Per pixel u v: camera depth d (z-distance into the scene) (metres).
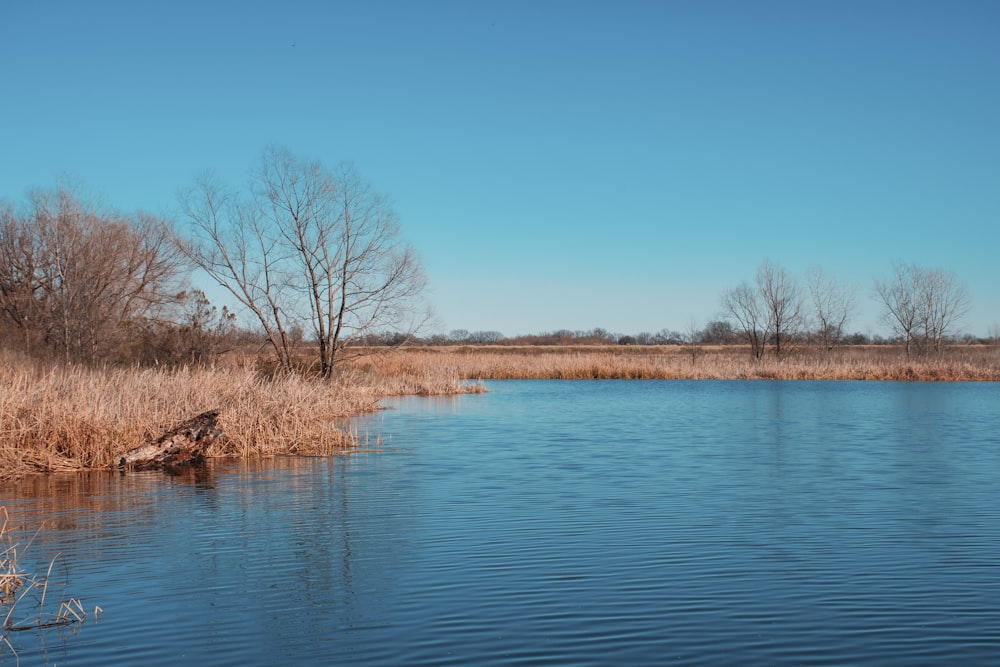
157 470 17.89
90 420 18.64
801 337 74.25
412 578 9.61
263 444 20.31
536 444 22.52
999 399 39.72
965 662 7.19
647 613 8.40
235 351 40.53
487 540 11.37
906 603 8.68
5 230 42.62
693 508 13.55
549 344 129.38
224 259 37.34
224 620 8.30
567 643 7.63
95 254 40.19
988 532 11.77
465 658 7.30
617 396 42.78
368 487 15.66
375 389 41.38
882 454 20.34
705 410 34.06
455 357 63.00
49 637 7.88
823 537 11.48
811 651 7.44
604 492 15.06
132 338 39.97
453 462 19.03
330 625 8.13
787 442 22.94
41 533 12.02
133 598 9.00
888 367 56.41
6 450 17.42
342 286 38.41
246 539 11.55
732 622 8.14
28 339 35.75
